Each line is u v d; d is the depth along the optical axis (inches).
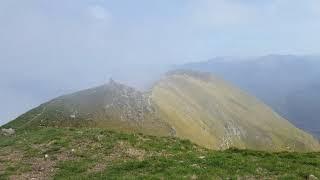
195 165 1352.1
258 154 1684.3
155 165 1376.7
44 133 2194.9
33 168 1542.8
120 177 1263.5
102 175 1333.7
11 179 1422.2
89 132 2073.1
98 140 1875.0
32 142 1996.8
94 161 1558.8
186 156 1517.0
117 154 1647.4
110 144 1786.4
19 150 1875.0
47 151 1769.2
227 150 1787.6
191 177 1221.7
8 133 2925.7
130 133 2079.2
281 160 1493.6
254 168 1325.0
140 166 1391.5
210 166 1350.9
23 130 2903.5
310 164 1461.6
